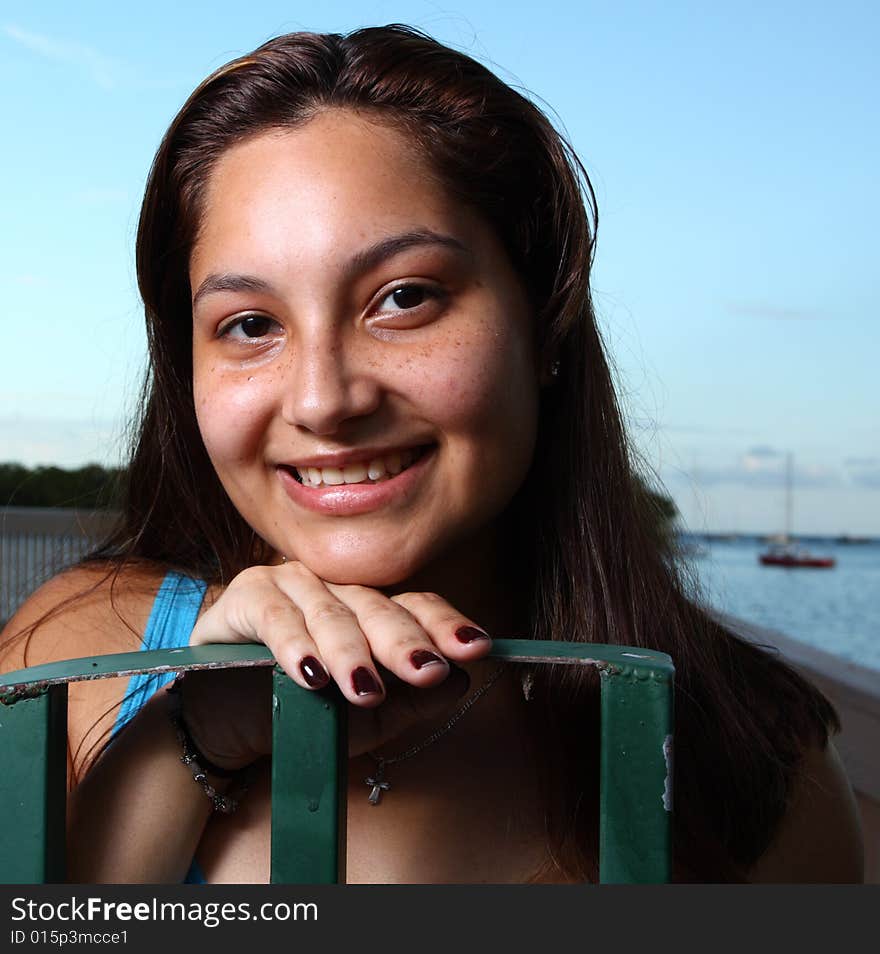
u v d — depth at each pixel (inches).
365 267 31.7
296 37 36.0
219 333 33.9
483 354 33.2
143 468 46.8
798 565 2743.6
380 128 33.6
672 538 55.8
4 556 240.8
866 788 72.7
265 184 32.7
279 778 22.3
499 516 43.2
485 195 34.8
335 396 30.8
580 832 38.8
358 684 21.8
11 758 23.0
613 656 22.5
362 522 32.7
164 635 41.4
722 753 43.7
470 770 38.6
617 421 46.7
